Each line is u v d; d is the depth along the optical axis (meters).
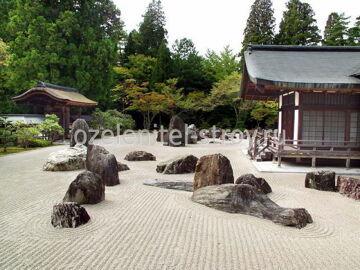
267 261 3.39
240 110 29.92
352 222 4.89
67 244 3.77
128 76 30.36
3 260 3.34
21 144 14.96
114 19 31.59
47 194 6.28
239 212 5.07
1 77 19.64
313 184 7.25
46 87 18.56
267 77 9.87
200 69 32.66
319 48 14.16
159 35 38.06
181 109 30.20
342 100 10.96
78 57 23.78
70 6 24.58
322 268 3.28
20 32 21.59
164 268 3.17
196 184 6.39
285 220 4.59
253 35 31.00
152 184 7.22
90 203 5.53
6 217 4.80
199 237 4.04
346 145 10.84
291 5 31.12
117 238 3.96
